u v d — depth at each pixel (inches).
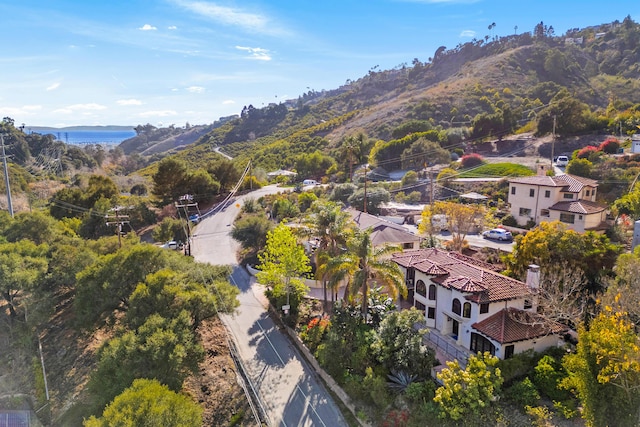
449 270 1268.5
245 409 1137.4
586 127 3321.9
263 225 2236.7
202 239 2591.0
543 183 2097.7
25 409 1219.9
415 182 3203.7
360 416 1028.5
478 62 7283.5
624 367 738.2
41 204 3265.3
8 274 1503.4
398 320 1114.1
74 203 2982.3
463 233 1948.8
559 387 914.1
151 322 1125.1
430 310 1294.3
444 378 920.9
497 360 933.2
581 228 1873.8
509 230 2165.4
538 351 1074.7
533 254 1298.0
